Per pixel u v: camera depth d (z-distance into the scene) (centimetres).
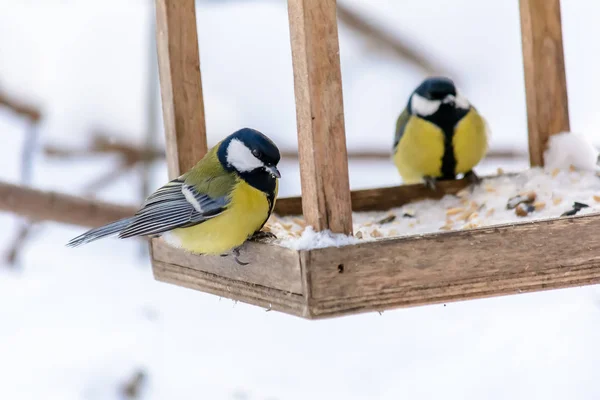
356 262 691
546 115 975
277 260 724
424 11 1666
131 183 1475
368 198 1001
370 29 1591
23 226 1310
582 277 744
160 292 1246
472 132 1050
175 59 902
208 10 1666
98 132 1416
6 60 1441
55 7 1543
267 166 782
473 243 719
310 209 709
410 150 1067
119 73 1462
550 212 869
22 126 1480
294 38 710
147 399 1044
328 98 702
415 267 706
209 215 777
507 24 1647
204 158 825
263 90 1533
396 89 1598
